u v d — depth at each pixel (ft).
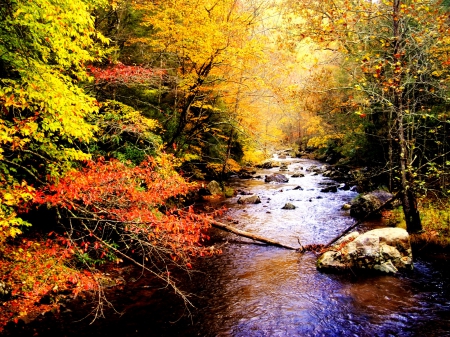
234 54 41.98
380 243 30.89
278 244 39.11
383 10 34.99
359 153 75.56
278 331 22.36
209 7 43.80
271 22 47.44
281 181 85.71
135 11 50.55
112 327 22.86
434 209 40.57
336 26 37.68
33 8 18.52
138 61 51.80
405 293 26.40
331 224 46.55
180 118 49.24
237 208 57.26
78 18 19.70
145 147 41.63
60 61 22.22
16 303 23.40
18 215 30.14
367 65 38.65
